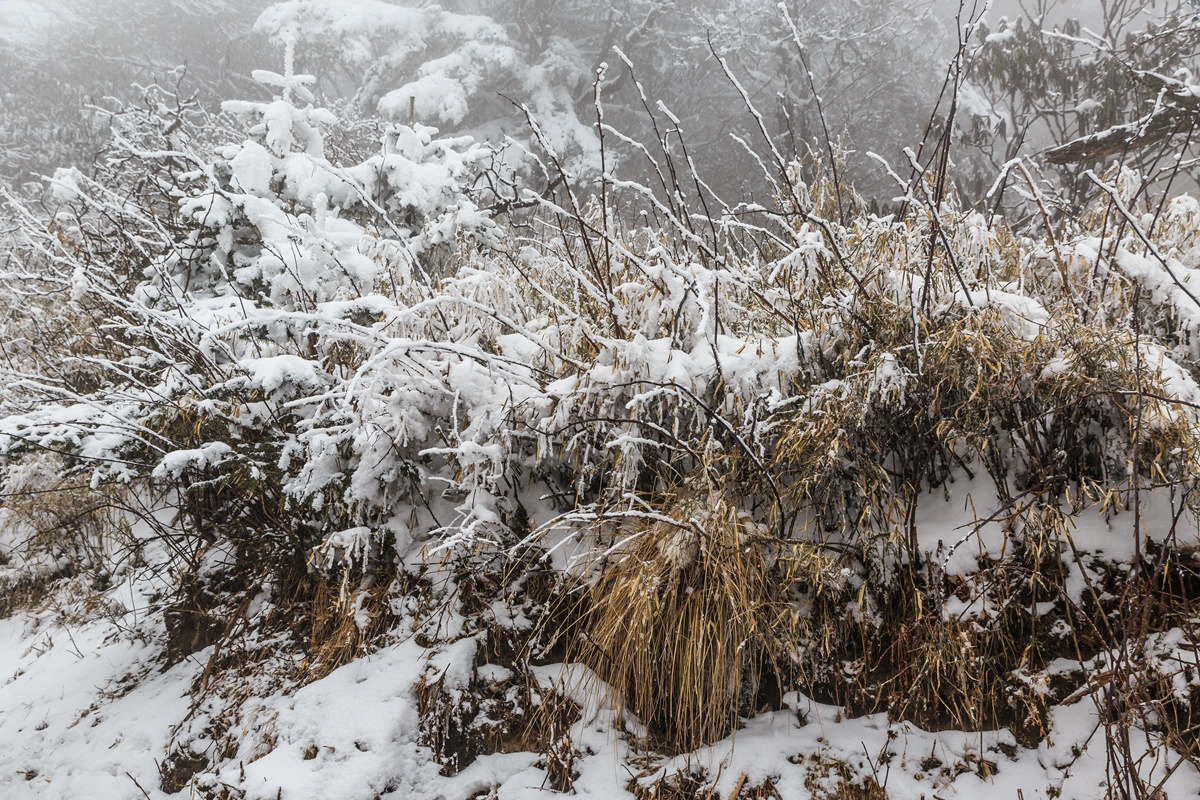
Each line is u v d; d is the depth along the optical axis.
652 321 2.71
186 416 3.05
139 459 3.18
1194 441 1.94
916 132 11.73
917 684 2.14
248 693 2.76
